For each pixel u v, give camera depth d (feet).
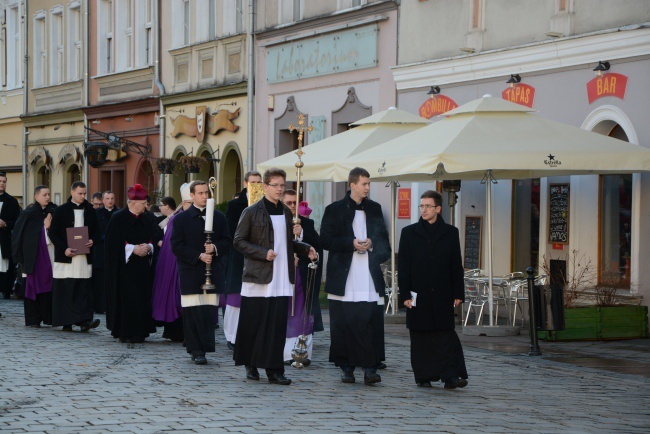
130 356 49.52
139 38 125.70
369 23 86.22
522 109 56.85
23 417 33.53
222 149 107.76
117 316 55.16
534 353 51.11
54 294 60.34
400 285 40.78
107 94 131.85
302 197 96.84
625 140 62.95
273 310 41.29
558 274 63.93
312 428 32.24
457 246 40.78
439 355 40.60
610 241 63.46
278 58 99.14
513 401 38.22
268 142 100.94
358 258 41.60
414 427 32.73
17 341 55.36
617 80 61.82
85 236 60.18
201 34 112.57
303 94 95.66
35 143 150.41
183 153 115.75
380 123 66.85
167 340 56.75
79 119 138.10
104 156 119.44
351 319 41.32
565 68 66.03
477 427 32.96
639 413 36.35
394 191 68.54
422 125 67.56
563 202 66.49
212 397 37.86
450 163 53.21
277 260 41.45
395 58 83.46
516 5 70.69
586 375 44.96
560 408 36.96
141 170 123.95
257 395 38.52
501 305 71.36
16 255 62.80
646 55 59.88
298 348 44.80
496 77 72.18
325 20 91.76
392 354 51.08
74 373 43.62
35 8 151.23
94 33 135.23
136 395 38.14
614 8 62.59
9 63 159.02
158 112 120.67
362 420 33.76
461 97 75.82
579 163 53.36
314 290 49.65
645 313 58.95
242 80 104.53
